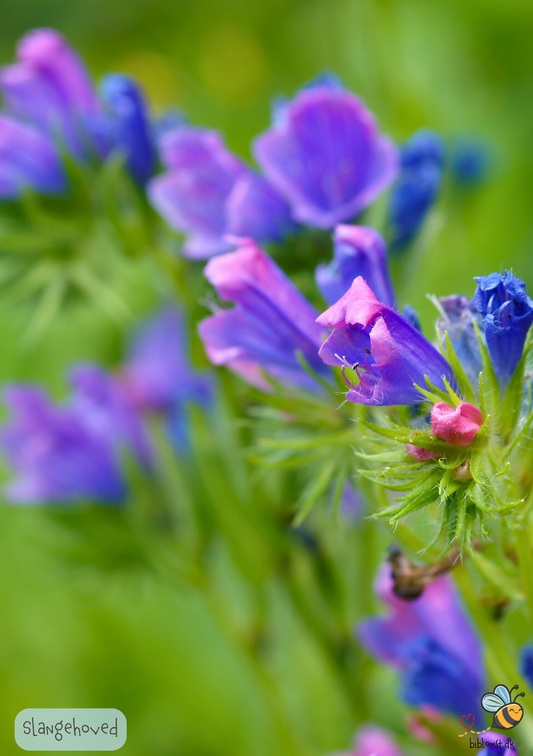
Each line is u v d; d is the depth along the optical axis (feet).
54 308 1.19
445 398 0.95
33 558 1.29
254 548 1.15
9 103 1.20
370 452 1.00
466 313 0.98
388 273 1.01
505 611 0.98
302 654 1.28
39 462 1.24
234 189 1.12
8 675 1.54
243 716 1.47
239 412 1.12
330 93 1.09
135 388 1.23
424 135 1.14
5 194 1.18
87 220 1.19
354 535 1.14
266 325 1.02
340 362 0.95
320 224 1.09
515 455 0.95
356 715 1.16
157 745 1.47
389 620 1.08
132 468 1.22
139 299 1.27
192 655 1.51
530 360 0.96
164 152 1.13
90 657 1.53
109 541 1.23
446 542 0.95
